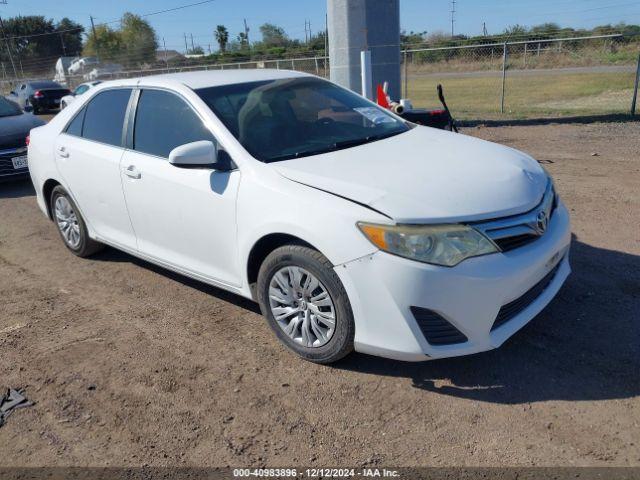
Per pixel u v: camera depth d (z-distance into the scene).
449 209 2.98
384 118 4.48
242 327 4.00
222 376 3.44
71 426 3.08
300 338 3.50
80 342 3.94
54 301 4.61
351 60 12.20
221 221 3.70
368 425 2.94
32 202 7.88
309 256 3.21
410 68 31.12
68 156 5.01
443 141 4.02
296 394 3.22
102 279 4.99
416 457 2.70
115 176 4.48
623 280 4.24
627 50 27.38
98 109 4.86
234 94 4.12
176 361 3.62
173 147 4.07
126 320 4.21
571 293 4.09
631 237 5.06
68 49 78.44
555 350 3.43
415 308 2.93
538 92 18.73
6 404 3.29
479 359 3.40
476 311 2.94
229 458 2.77
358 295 3.04
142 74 34.44
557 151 8.95
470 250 2.92
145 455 2.83
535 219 3.17
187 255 4.12
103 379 3.48
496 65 28.75
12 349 3.89
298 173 3.38
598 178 7.09
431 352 2.97
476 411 2.98
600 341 3.49
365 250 2.97
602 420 2.84
